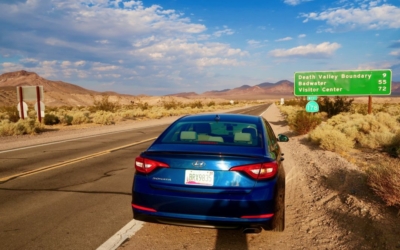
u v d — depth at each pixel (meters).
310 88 25.59
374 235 4.24
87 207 5.66
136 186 4.12
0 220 5.02
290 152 12.06
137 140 15.49
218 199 3.73
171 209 3.88
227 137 4.61
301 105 48.22
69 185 7.18
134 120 31.53
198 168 3.84
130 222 4.95
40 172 8.52
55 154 11.45
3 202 5.93
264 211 3.73
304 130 17.98
